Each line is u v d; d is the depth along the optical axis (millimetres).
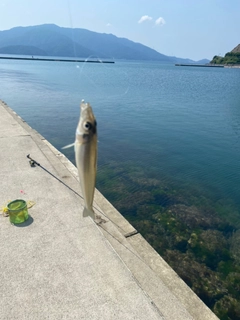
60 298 2633
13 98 22062
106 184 8438
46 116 16750
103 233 3797
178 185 8742
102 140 13078
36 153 6090
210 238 6078
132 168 9867
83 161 1644
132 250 3514
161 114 19547
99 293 2721
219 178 9430
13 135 7160
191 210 7223
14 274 2873
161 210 7137
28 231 3574
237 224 6836
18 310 2484
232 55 161000
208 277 4930
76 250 3285
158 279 3082
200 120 18250
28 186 4695
